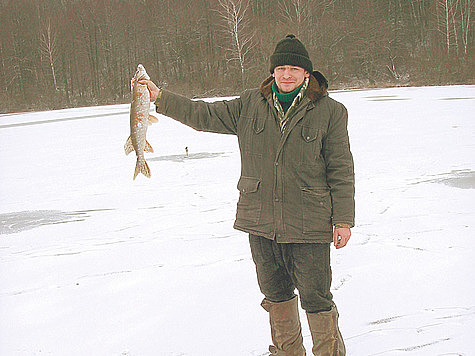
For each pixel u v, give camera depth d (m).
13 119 30.83
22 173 11.48
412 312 3.82
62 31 59.12
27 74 59.50
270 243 2.85
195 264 5.19
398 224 6.14
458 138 12.48
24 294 4.70
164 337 3.69
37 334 3.88
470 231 5.73
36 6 61.81
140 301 4.36
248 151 2.86
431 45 58.31
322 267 2.80
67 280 4.99
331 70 54.97
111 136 17.70
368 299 4.10
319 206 2.77
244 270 4.92
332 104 2.79
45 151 14.82
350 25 57.25
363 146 12.20
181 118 2.91
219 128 2.99
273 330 3.03
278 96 2.78
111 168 11.35
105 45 61.62
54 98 54.38
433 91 32.88
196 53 57.81
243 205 2.90
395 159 10.41
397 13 62.88
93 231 6.69
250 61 53.75
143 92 2.82
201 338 3.64
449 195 7.42
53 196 8.98
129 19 60.38
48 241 6.38
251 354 3.38
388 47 55.22
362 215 6.63
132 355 3.47
